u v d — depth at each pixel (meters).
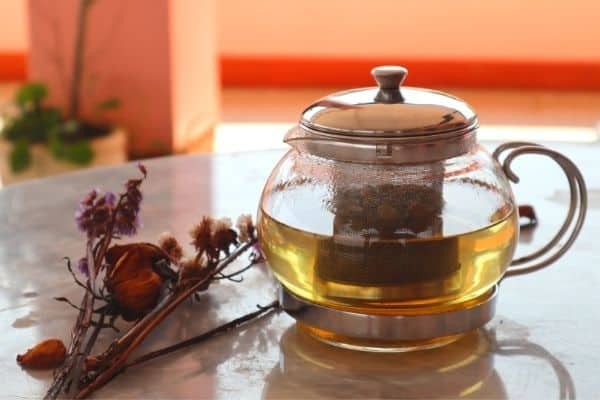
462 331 0.71
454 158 0.72
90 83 2.66
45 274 0.84
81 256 0.87
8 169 2.37
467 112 0.71
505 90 3.40
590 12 3.33
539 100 3.26
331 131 0.69
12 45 3.55
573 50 3.38
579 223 0.77
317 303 0.72
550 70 3.39
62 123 2.59
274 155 1.10
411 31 3.43
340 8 3.44
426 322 0.70
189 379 0.70
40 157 2.34
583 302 0.79
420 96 0.72
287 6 3.46
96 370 0.70
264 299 0.80
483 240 0.70
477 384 0.69
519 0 3.35
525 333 0.75
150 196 0.98
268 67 3.51
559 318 0.77
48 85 2.66
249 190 0.99
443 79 3.46
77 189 1.02
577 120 3.01
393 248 0.69
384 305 0.70
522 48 3.40
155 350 0.73
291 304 0.74
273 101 3.32
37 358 0.71
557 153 0.76
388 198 0.69
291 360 0.72
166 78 2.64
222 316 0.78
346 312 0.71
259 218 0.75
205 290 0.79
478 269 0.70
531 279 0.82
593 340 0.74
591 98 3.29
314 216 0.70
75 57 2.60
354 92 0.73
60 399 0.68
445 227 0.69
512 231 0.72
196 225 0.76
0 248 0.89
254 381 0.70
